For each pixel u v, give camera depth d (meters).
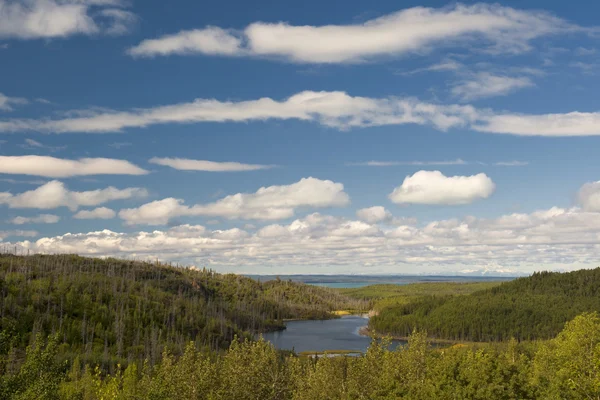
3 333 77.12
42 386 68.00
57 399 71.62
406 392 86.44
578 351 106.56
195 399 86.50
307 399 96.31
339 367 103.19
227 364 97.81
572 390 84.25
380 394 89.31
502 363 84.62
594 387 83.50
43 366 71.25
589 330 109.44
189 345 95.50
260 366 96.44
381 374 96.88
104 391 110.50
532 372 105.12
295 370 107.06
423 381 89.12
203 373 89.44
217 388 90.12
